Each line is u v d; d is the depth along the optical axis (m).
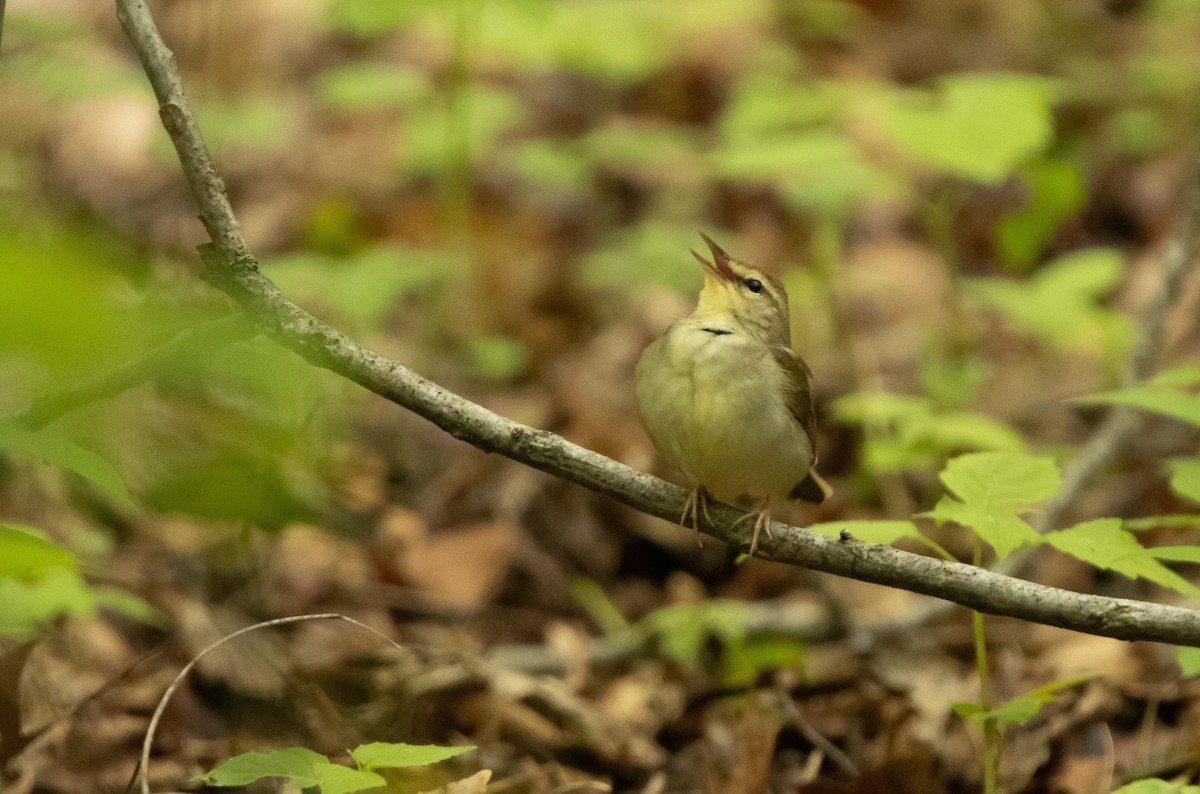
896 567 5.92
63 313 1.80
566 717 8.83
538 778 8.09
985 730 6.60
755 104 14.88
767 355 7.11
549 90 19.11
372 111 18.27
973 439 10.24
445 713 8.68
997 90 11.38
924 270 15.60
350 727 8.44
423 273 13.84
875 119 14.61
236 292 5.34
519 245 16.19
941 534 11.50
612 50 16.52
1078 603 5.66
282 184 17.36
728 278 8.20
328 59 19.44
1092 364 13.77
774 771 8.52
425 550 10.99
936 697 8.94
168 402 7.01
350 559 10.38
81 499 10.05
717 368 6.95
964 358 13.50
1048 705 8.64
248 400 5.05
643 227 16.19
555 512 11.79
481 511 11.74
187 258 9.30
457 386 13.65
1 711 7.35
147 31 5.49
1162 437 12.17
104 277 1.95
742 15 19.23
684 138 17.88
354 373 5.49
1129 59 19.20
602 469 5.95
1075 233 16.34
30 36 16.05
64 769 7.61
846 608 10.13
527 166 16.09
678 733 9.04
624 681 9.63
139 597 9.23
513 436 5.77
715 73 18.91
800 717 8.88
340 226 16.23
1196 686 8.65
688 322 7.31
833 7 20.02
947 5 20.72
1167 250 11.85
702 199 17.19
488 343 13.99
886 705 8.97
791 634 10.01
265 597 9.63
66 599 7.46
